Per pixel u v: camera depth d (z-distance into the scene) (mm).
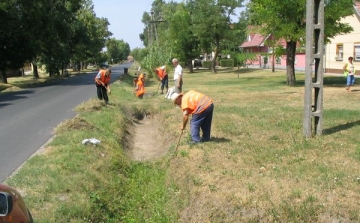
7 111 15766
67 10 39188
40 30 33438
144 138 13141
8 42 30781
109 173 8008
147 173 8797
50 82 35469
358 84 24797
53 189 6516
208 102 9273
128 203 7148
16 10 30812
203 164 7656
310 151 8445
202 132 10125
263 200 5824
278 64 54125
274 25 23766
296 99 18125
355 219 5297
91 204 6207
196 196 6418
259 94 20828
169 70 46438
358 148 8562
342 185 6293
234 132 10484
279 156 8133
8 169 7730
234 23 48062
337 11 22250
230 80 34375
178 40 51281
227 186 6465
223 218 5773
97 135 10359
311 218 5387
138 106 16594
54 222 5488
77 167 7633
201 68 63781
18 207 3643
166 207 6906
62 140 9711
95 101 15891
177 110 15047
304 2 21984
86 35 51812
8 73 53906
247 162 7711
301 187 6238
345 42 34125
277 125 11414
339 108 14523
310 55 9625
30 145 9625
